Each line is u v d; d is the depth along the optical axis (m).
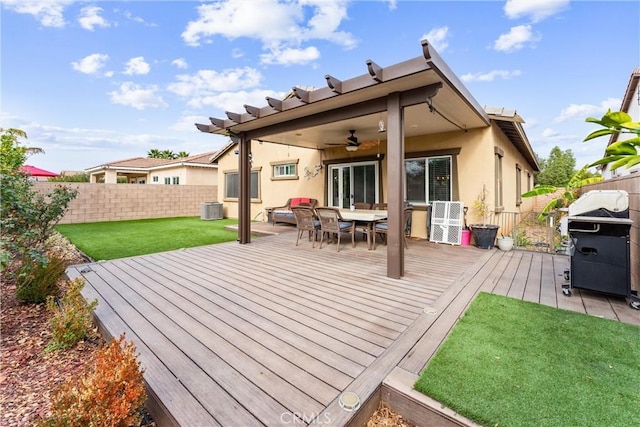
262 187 11.13
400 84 3.60
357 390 1.71
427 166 7.14
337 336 2.36
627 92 8.03
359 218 5.77
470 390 1.68
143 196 12.47
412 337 2.32
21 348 2.55
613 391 1.67
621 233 2.95
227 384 1.79
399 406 1.72
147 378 1.85
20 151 8.18
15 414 1.76
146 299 3.24
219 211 12.16
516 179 9.88
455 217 6.37
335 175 9.02
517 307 2.87
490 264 4.62
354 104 4.41
